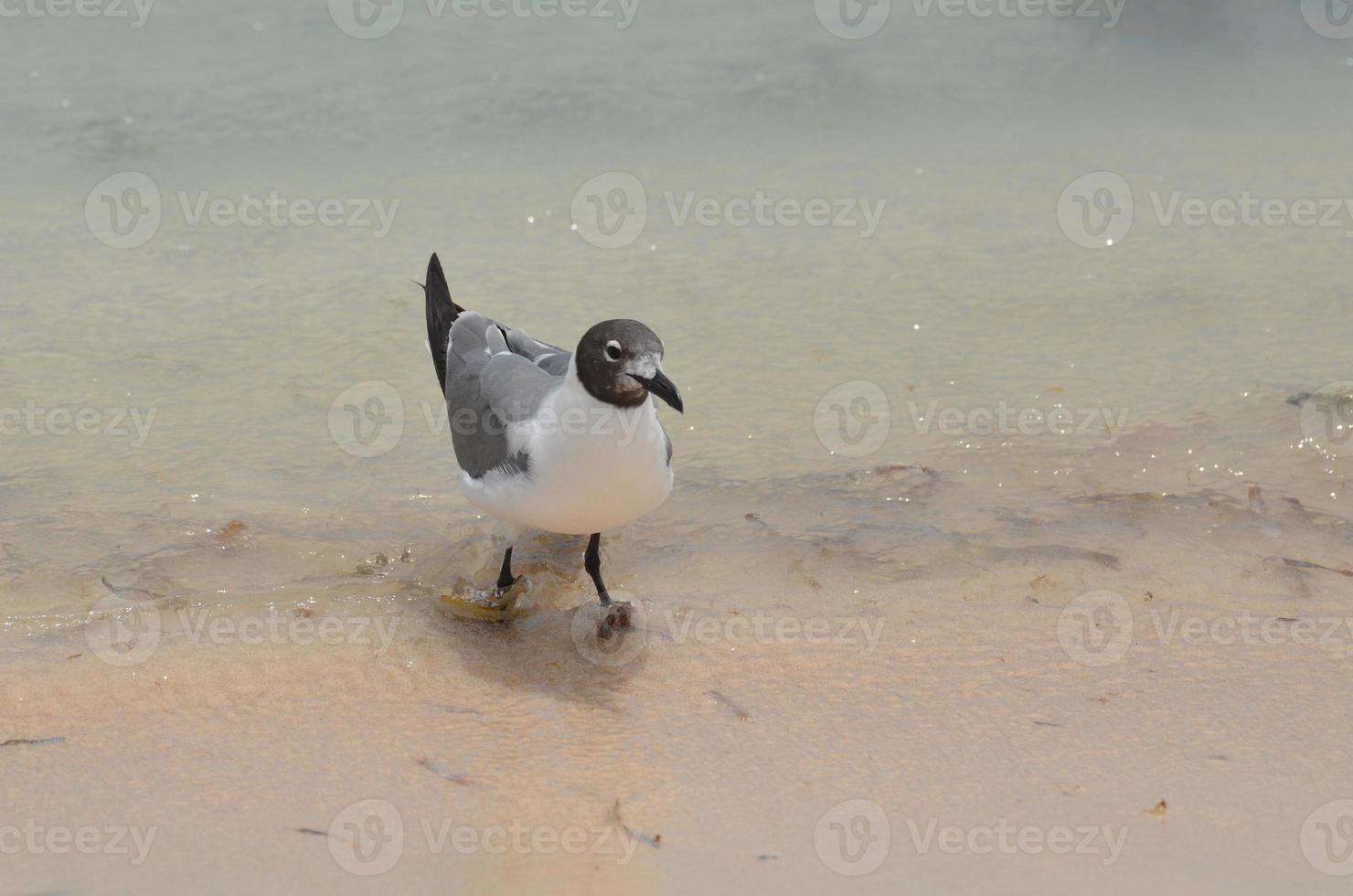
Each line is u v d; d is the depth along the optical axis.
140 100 14.45
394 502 8.10
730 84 15.48
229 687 6.32
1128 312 10.70
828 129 14.75
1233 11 17.12
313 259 11.60
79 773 5.66
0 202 12.45
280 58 15.45
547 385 6.89
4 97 14.30
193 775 5.66
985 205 12.95
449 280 11.11
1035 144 14.47
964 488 8.22
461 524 7.89
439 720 6.14
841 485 8.26
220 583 7.15
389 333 10.30
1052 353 10.02
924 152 14.30
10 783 5.57
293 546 7.55
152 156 13.48
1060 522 7.81
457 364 7.77
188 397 9.26
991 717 6.12
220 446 8.62
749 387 9.48
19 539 7.43
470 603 7.02
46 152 13.43
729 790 5.59
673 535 7.78
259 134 14.00
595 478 6.49
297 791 5.57
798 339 10.23
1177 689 6.32
